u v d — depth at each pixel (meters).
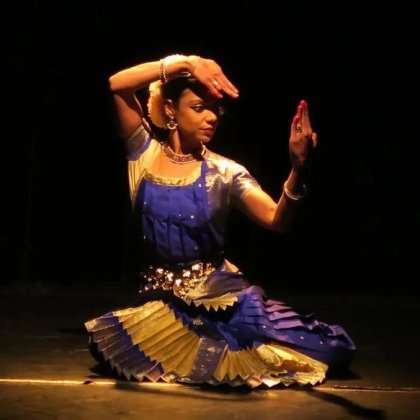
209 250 7.82
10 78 14.19
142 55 14.31
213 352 7.42
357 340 9.61
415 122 14.48
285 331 7.66
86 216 15.24
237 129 14.55
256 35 14.17
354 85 14.39
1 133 14.49
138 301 7.90
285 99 14.48
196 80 7.78
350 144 14.62
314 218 14.95
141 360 7.43
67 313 11.07
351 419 6.28
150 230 7.83
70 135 14.73
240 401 6.73
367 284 14.87
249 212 7.72
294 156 7.14
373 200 14.78
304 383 7.21
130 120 7.97
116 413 6.33
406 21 14.05
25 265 14.44
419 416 6.41
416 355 8.78
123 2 14.05
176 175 7.81
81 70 14.37
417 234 14.67
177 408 6.48
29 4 13.96
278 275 15.27
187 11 14.09
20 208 14.89
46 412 6.34
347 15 14.06
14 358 8.23
